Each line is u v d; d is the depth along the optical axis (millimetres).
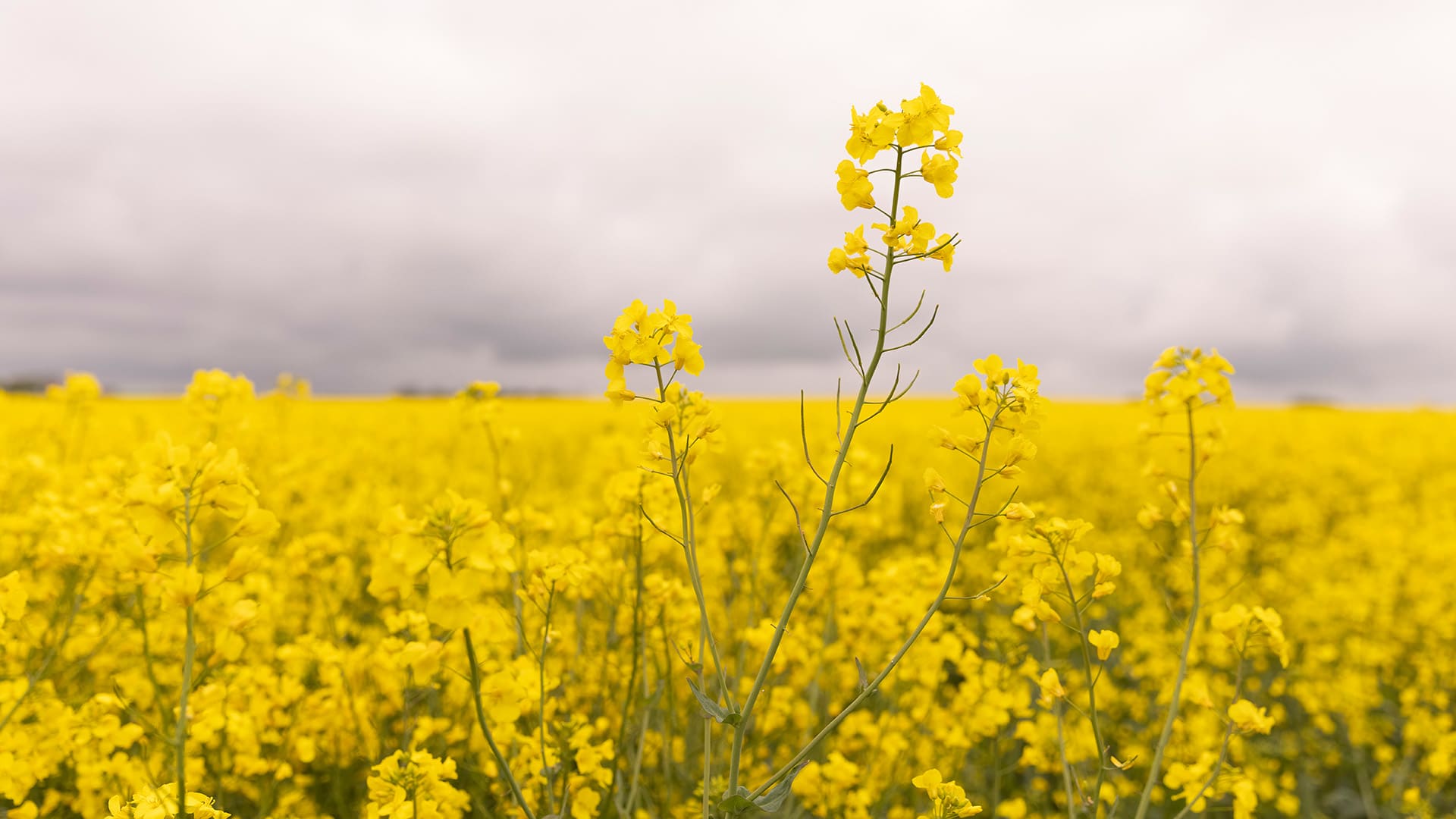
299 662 3365
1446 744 3930
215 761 2852
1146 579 6543
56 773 2781
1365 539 8234
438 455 10078
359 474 9078
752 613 3537
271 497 5707
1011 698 3299
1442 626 5762
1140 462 11969
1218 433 2430
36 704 2771
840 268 1752
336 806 3219
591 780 2607
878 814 3148
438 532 1345
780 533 4164
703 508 1964
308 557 4059
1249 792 2354
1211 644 4520
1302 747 4531
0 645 2939
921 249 1710
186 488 1433
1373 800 4230
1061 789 3750
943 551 6480
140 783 2557
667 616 3168
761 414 21156
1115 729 4227
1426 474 13359
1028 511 1790
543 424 16891
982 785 3721
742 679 3377
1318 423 18938
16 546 4172
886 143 1729
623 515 2852
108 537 2484
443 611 1330
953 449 1924
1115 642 2162
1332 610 6102
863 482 4129
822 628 3986
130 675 3307
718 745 3084
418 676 1471
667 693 2988
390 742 3205
